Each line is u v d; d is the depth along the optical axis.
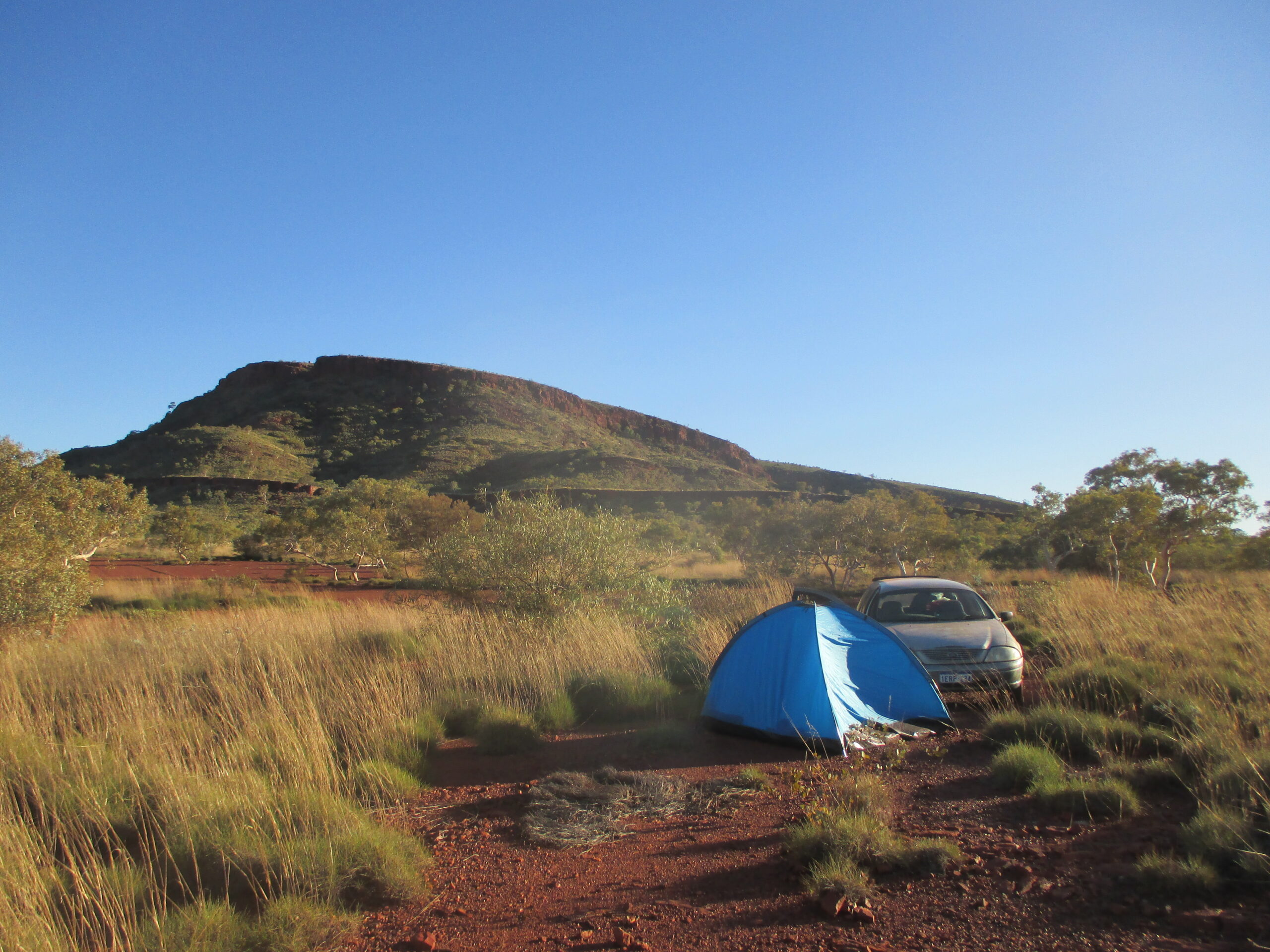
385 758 5.93
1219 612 9.84
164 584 23.42
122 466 91.25
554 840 4.48
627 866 4.09
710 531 34.53
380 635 11.24
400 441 105.06
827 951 3.05
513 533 11.48
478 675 8.29
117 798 4.70
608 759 6.25
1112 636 9.31
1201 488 24.09
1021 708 7.39
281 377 124.12
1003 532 36.03
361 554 33.06
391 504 37.41
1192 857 3.50
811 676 6.59
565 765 6.10
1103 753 5.42
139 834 4.32
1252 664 7.14
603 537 11.66
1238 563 26.27
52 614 11.70
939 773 5.46
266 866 3.76
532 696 7.92
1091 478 26.78
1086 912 3.25
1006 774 5.04
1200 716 5.59
